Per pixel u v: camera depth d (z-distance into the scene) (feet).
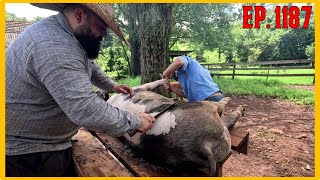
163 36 15.47
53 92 5.16
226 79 42.70
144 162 6.89
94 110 5.13
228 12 52.01
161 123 6.45
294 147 14.88
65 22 5.73
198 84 10.71
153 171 6.47
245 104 25.91
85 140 8.32
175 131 6.17
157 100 7.45
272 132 17.24
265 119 20.38
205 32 49.67
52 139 6.30
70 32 5.66
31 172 6.08
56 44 5.24
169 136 6.21
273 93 30.14
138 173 6.31
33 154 6.05
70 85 5.11
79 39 5.85
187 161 6.14
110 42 65.31
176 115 6.38
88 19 5.78
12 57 5.66
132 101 7.91
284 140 15.89
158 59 15.57
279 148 14.74
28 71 5.38
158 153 6.47
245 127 18.39
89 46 6.02
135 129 5.82
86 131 9.14
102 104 5.31
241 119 20.43
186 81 11.03
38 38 5.29
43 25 5.54
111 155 7.33
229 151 6.63
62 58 5.16
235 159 13.43
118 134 5.56
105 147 7.87
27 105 5.75
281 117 21.04
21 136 5.98
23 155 5.98
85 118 5.11
